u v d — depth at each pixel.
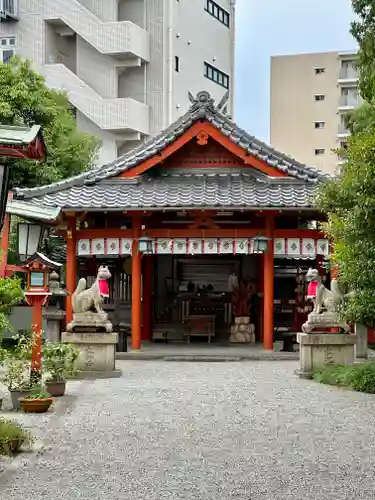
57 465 9.77
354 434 11.76
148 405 14.45
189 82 46.38
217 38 50.75
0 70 31.30
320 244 23.45
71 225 23.75
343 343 18.75
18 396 13.88
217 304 28.05
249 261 28.97
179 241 23.64
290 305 28.16
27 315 24.70
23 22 42.44
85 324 19.05
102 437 11.48
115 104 41.50
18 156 9.94
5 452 10.27
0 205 10.09
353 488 8.71
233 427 12.29
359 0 16.47
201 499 8.26
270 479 9.09
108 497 8.34
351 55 56.53
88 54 42.91
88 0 42.91
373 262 15.55
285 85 58.06
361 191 14.88
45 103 32.22
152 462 9.92
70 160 32.97
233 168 25.31
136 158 24.50
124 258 28.23
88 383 17.73
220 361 22.61
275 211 23.11
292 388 16.80
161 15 43.19
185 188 24.11
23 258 21.02
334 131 57.03
